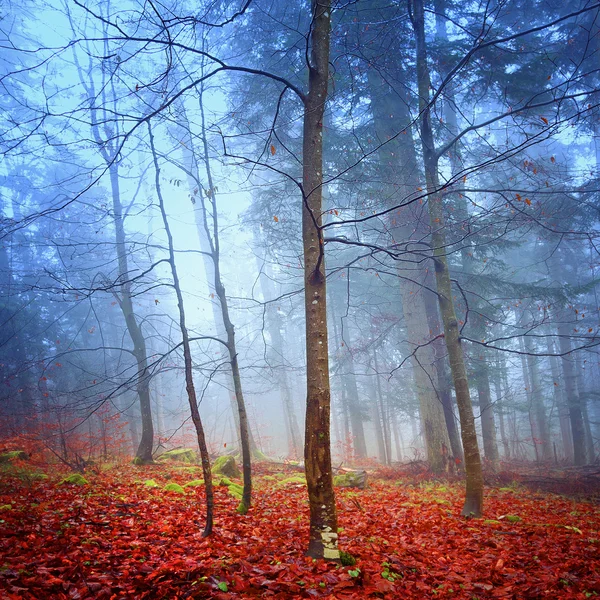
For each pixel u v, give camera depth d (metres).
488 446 22.94
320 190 6.84
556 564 6.62
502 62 14.18
